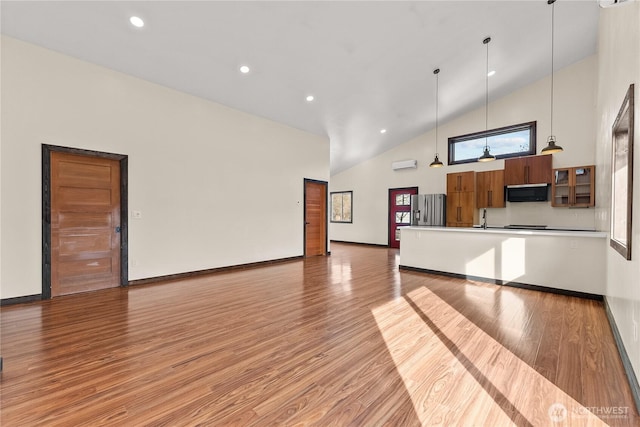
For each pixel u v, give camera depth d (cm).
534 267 406
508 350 228
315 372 197
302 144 689
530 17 424
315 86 514
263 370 200
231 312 314
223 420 151
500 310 321
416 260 537
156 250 450
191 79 450
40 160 350
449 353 223
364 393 174
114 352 224
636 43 194
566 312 314
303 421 150
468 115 723
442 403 165
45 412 155
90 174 391
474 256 464
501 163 676
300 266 585
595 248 361
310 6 343
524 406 162
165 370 199
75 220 380
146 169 439
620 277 244
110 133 404
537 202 624
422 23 398
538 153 621
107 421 149
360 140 793
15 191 335
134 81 427
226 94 503
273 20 355
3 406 160
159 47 376
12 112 333
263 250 605
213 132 521
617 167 258
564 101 592
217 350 228
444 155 768
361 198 970
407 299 362
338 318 297
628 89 211
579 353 222
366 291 399
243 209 568
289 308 328
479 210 695
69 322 284
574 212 580
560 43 503
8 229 331
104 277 405
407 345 237
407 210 854
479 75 563
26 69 341
